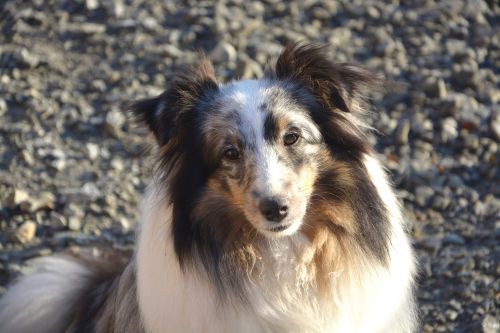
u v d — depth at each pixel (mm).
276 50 9164
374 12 9680
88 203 7652
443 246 7109
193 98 5305
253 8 9797
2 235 7355
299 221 4988
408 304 5590
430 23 9586
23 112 8633
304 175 5055
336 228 5191
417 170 7875
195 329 5148
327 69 5176
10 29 9656
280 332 5211
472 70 8844
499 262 6855
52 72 9094
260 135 5055
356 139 5234
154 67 9148
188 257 5121
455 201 7590
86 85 8945
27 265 6820
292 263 5188
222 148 5098
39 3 9984
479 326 6242
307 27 9531
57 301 6277
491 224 7316
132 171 8016
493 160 8016
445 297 6621
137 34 9508
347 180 5172
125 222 7461
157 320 5199
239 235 5156
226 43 9211
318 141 5148
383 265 5238
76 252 6594
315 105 5230
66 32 9555
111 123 8375
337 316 5234
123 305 5602
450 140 8219
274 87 5285
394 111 8531
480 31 9516
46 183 7867
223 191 5117
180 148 5250
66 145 8297
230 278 5156
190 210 5156
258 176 4934
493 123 8289
